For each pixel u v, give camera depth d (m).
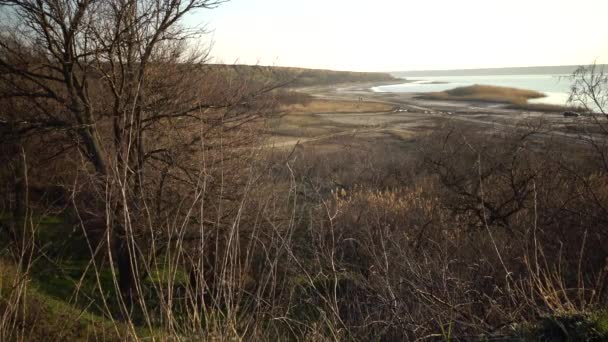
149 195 8.49
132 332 2.88
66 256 8.83
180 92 9.45
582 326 3.16
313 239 4.48
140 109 8.24
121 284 8.12
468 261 5.71
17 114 9.27
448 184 9.92
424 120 38.75
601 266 6.04
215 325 2.86
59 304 5.52
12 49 9.02
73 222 8.65
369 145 23.83
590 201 7.57
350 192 11.83
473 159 10.58
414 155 18.34
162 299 2.92
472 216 9.36
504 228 8.19
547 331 3.30
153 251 2.97
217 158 8.18
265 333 3.32
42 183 9.52
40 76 8.53
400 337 3.78
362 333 3.82
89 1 7.74
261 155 8.23
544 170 9.05
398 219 8.87
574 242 6.91
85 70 8.40
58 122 8.74
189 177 8.51
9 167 9.01
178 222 7.64
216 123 8.81
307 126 32.94
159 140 9.77
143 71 8.31
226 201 8.10
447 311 3.77
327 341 3.39
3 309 4.48
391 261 4.59
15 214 8.24
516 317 3.78
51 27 7.88
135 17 8.27
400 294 3.95
